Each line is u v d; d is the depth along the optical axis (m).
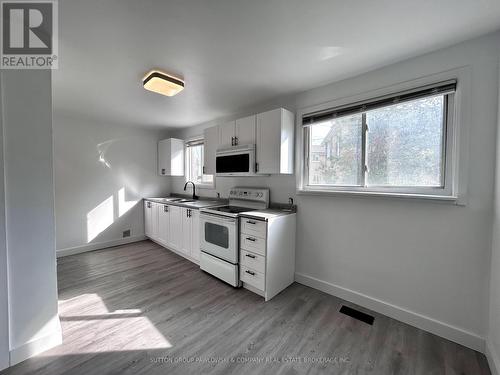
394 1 1.26
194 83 2.33
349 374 1.42
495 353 1.41
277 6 1.30
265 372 1.42
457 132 1.66
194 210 3.19
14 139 1.41
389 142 2.04
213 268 2.73
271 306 2.15
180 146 4.34
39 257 1.53
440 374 1.42
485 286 1.58
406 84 1.87
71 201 3.56
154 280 2.69
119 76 2.16
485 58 1.55
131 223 4.25
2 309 1.40
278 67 2.01
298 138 2.57
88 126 3.69
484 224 1.57
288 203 2.71
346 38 1.61
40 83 1.50
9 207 1.41
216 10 1.33
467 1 1.26
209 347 1.62
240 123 2.83
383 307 2.03
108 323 1.88
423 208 1.82
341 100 2.25
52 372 1.40
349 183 2.29
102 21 1.41
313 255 2.51
